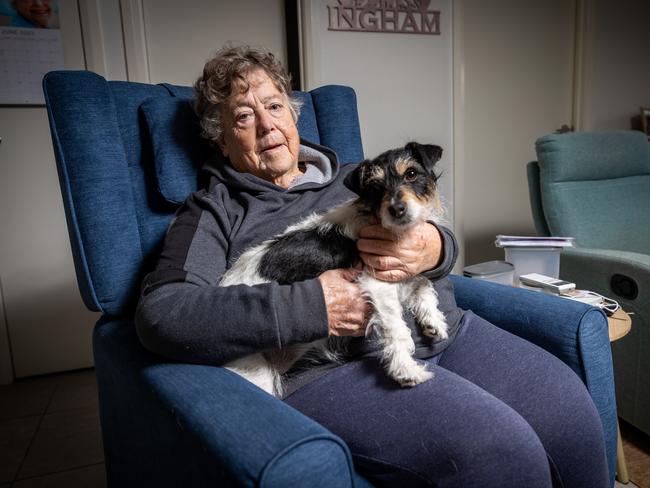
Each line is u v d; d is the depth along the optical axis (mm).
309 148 1604
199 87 1460
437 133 3043
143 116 1479
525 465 891
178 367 965
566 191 2348
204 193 1371
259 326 922
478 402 973
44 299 2584
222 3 2627
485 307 1443
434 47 2926
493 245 3467
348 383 1089
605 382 1216
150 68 2557
